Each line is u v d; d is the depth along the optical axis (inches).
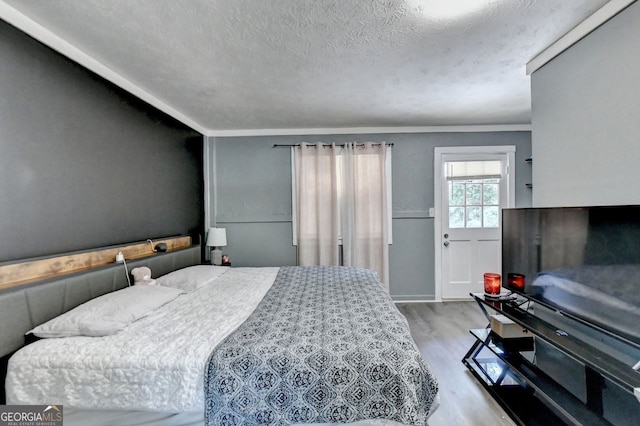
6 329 55.6
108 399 50.7
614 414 58.0
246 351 52.1
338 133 158.2
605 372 47.6
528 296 75.6
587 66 66.7
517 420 66.3
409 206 158.7
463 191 158.2
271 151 159.9
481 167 157.0
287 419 47.9
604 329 54.4
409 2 60.2
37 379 51.9
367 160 155.6
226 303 79.4
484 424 67.4
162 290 81.7
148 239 107.4
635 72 56.1
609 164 61.7
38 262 65.9
